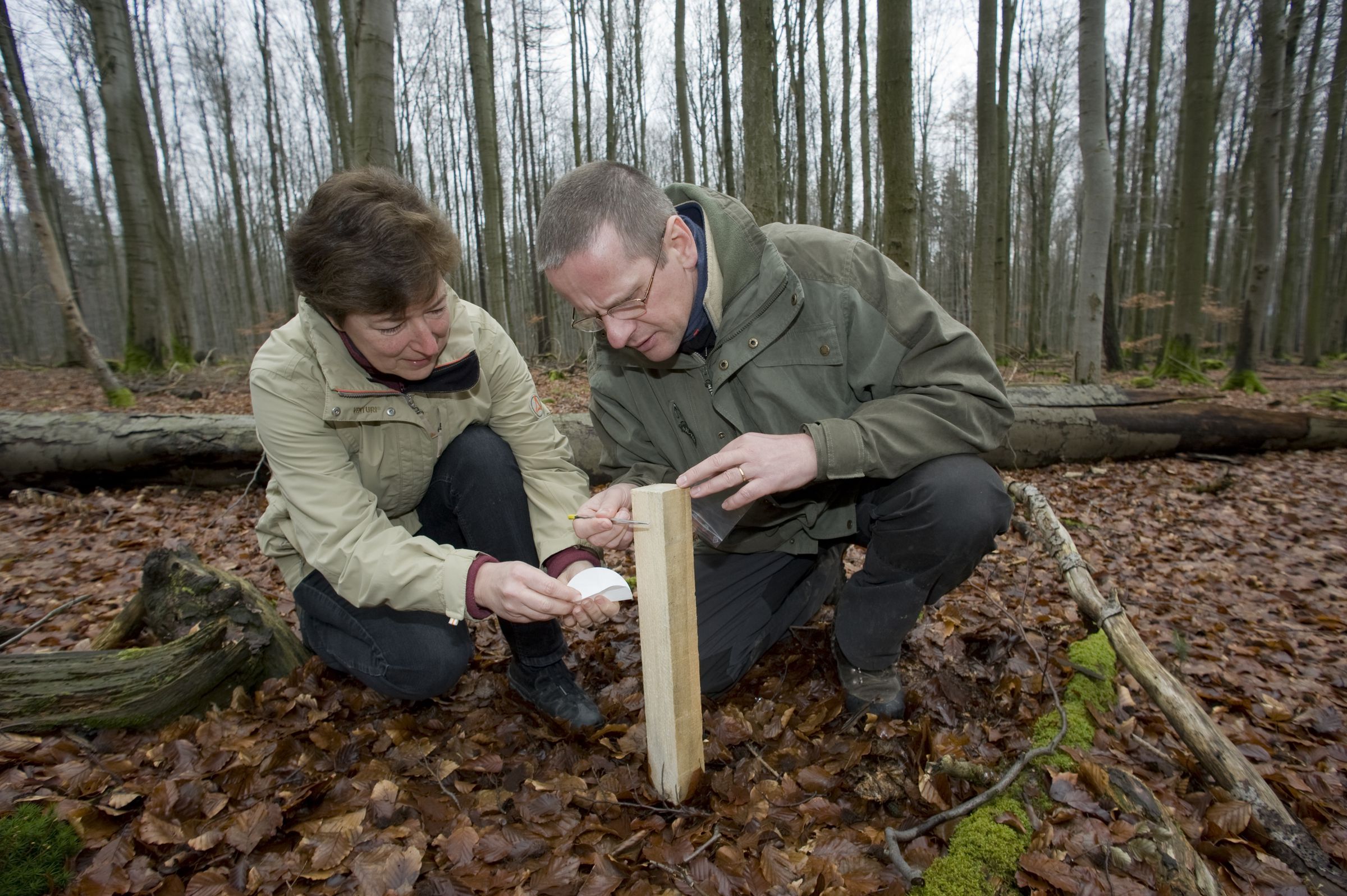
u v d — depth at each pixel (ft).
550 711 6.63
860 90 51.78
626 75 70.13
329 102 57.52
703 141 73.61
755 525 6.69
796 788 5.61
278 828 5.14
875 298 5.86
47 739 5.76
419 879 4.80
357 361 5.46
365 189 4.53
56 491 15.05
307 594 6.44
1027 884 4.60
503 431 6.67
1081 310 29.48
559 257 4.78
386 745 6.14
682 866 4.87
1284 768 6.58
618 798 5.55
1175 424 20.08
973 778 5.63
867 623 6.37
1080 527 14.38
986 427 5.86
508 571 5.16
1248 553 13.29
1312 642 9.59
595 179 4.82
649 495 4.81
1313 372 52.54
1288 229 63.67
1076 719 6.37
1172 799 5.77
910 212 20.06
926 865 4.87
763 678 7.65
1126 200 62.69
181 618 6.77
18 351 82.94
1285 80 44.60
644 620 5.13
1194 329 37.86
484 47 34.94
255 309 65.87
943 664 7.54
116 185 37.42
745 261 5.48
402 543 5.56
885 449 5.37
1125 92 61.98
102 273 95.35
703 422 6.27
